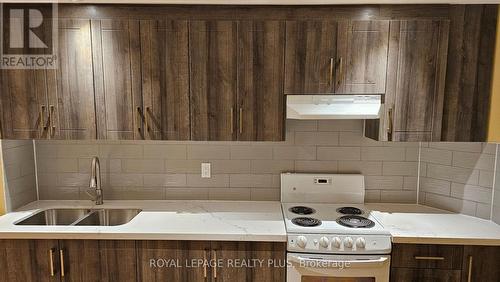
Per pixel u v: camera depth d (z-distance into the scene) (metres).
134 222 2.16
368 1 1.98
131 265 2.04
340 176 2.52
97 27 2.09
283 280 2.04
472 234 1.98
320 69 2.09
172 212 2.36
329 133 2.54
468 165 2.29
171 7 2.08
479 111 2.07
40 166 2.61
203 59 2.11
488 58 2.03
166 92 2.14
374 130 2.25
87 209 2.46
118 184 2.62
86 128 2.17
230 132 2.17
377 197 2.57
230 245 2.02
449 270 1.97
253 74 2.11
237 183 2.60
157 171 2.61
